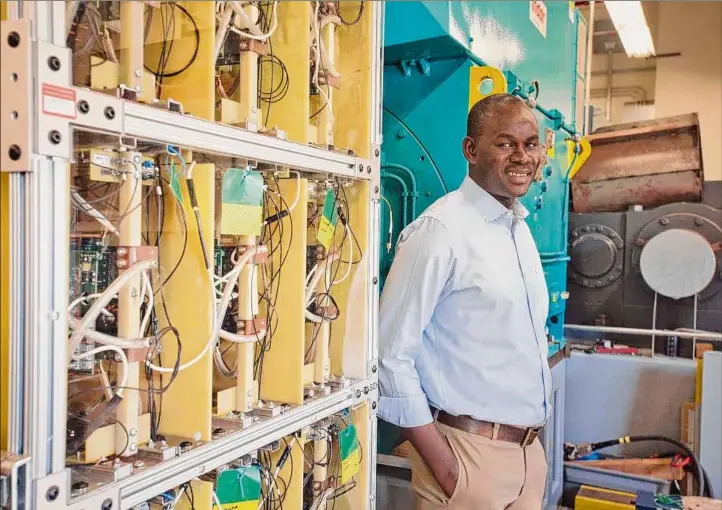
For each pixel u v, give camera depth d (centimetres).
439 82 199
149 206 93
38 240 65
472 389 154
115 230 84
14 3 65
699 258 307
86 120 70
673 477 289
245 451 97
